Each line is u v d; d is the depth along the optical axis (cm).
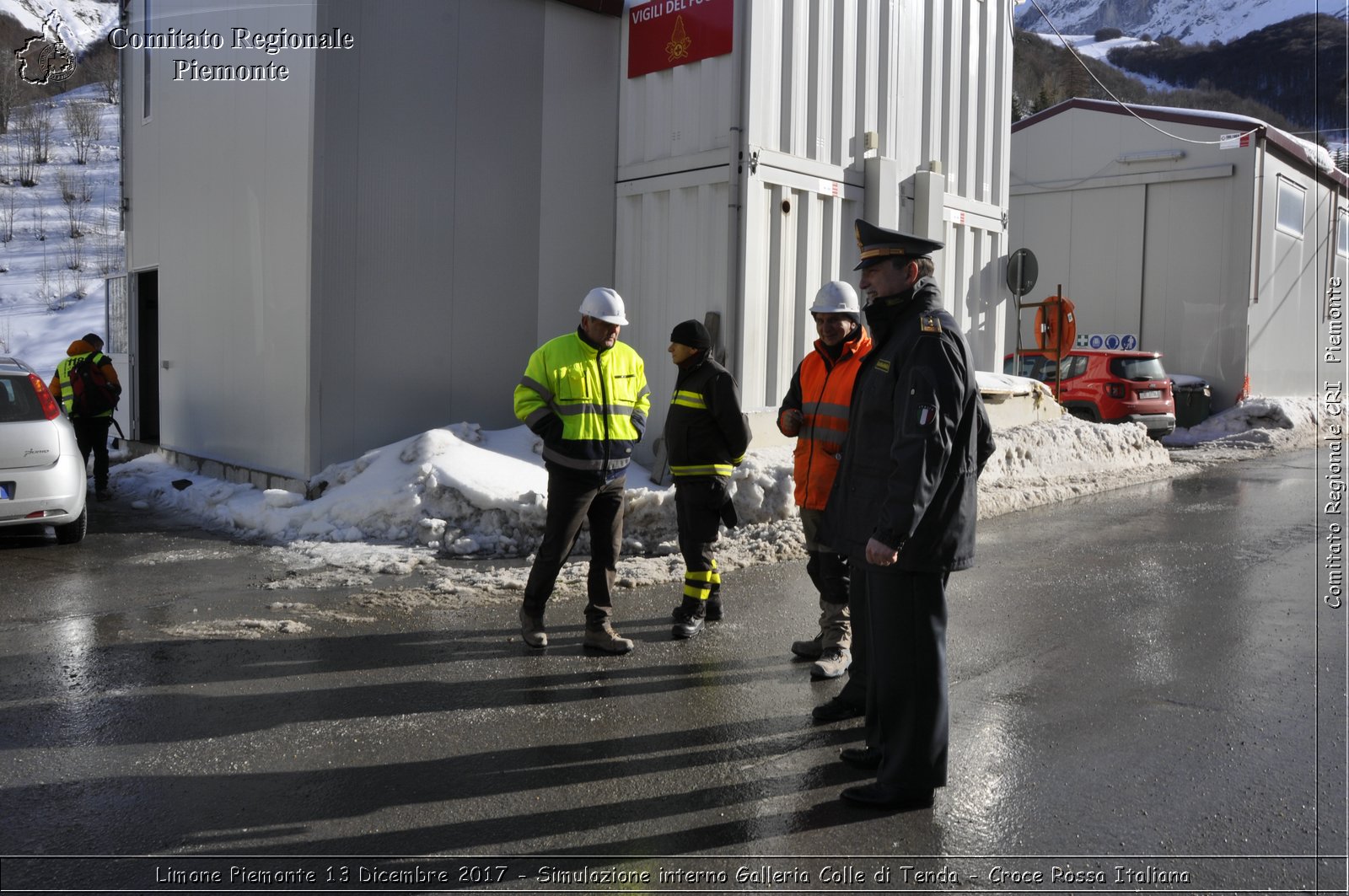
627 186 1025
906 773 350
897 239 370
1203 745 405
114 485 1066
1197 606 630
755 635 566
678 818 343
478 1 932
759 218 930
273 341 916
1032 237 2128
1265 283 1977
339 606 608
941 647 353
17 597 627
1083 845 325
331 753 396
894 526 336
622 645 527
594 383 521
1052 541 845
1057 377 1461
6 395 757
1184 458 1505
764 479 828
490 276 958
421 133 904
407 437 915
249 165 952
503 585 655
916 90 1116
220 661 507
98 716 433
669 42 973
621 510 539
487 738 412
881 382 367
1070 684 482
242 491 927
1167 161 1944
